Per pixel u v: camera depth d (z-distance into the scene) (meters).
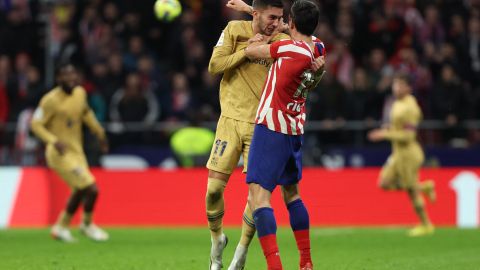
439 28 71.88
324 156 62.59
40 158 64.38
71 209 45.41
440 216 57.06
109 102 66.25
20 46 72.81
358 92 64.62
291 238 46.47
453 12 73.12
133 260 35.41
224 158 26.94
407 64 67.62
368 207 57.47
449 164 62.25
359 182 57.72
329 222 57.41
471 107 65.81
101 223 57.84
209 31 72.06
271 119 25.09
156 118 66.50
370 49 70.44
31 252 39.28
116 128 64.06
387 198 57.41
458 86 65.50
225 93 27.55
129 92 65.25
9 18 73.44
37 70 70.06
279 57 25.22
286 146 25.27
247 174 25.31
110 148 63.75
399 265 33.22
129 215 57.88
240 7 27.19
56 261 35.03
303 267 26.50
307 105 63.78
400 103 51.09
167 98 67.44
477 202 56.84
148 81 67.56
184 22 71.50
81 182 45.16
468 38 71.44
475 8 73.38
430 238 46.66
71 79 45.50
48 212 57.41
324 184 57.84
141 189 58.12
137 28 72.06
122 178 58.41
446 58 69.25
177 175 58.09
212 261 28.09
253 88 27.03
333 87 64.12
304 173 58.12
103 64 68.88
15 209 57.50
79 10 71.88
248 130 26.86
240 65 27.20
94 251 39.75
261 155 25.09
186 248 41.19
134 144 64.00
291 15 26.05
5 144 64.81
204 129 62.09
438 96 65.38
